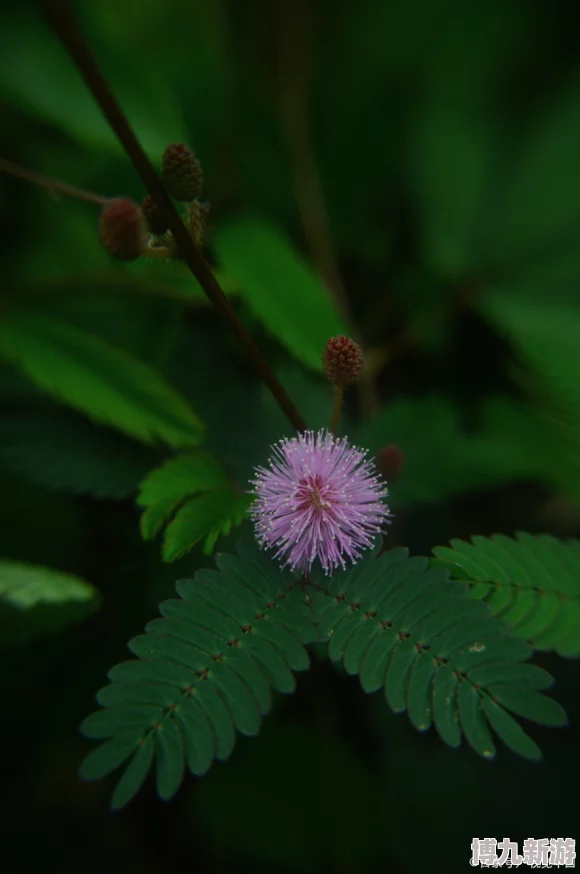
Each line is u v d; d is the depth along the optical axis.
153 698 0.25
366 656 0.26
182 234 0.27
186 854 0.33
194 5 0.42
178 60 0.41
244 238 0.34
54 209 0.36
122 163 0.35
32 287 0.34
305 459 0.28
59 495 0.33
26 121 0.37
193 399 0.33
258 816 0.32
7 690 0.32
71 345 0.32
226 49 0.43
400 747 0.33
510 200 0.41
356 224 0.42
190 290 0.33
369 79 0.43
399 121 0.43
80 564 0.32
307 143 0.42
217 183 0.40
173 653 0.26
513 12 0.43
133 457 0.32
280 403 0.29
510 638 0.26
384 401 0.38
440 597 0.26
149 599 0.31
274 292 0.33
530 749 0.25
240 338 0.29
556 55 0.44
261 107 0.42
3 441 0.32
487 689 0.26
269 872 0.32
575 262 0.39
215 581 0.27
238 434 0.32
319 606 0.27
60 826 0.33
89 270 0.35
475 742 0.25
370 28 0.44
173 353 0.34
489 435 0.34
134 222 0.27
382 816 0.32
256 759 0.33
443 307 0.40
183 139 0.35
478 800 0.32
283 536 0.27
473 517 0.35
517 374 0.36
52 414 0.32
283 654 0.26
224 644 0.26
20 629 0.29
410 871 0.32
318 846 0.32
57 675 0.32
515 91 0.44
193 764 0.25
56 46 0.34
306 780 0.32
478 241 0.41
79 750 0.33
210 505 0.29
